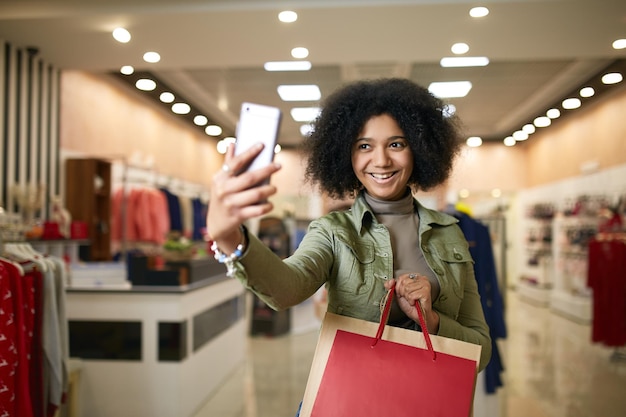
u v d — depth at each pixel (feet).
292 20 15.33
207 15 14.89
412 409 3.91
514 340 26.20
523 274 44.80
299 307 29.01
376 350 4.10
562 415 15.28
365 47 17.44
